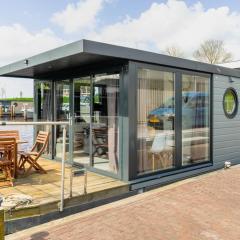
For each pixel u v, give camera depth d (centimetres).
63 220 455
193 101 752
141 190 606
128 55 570
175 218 460
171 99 689
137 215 470
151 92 639
